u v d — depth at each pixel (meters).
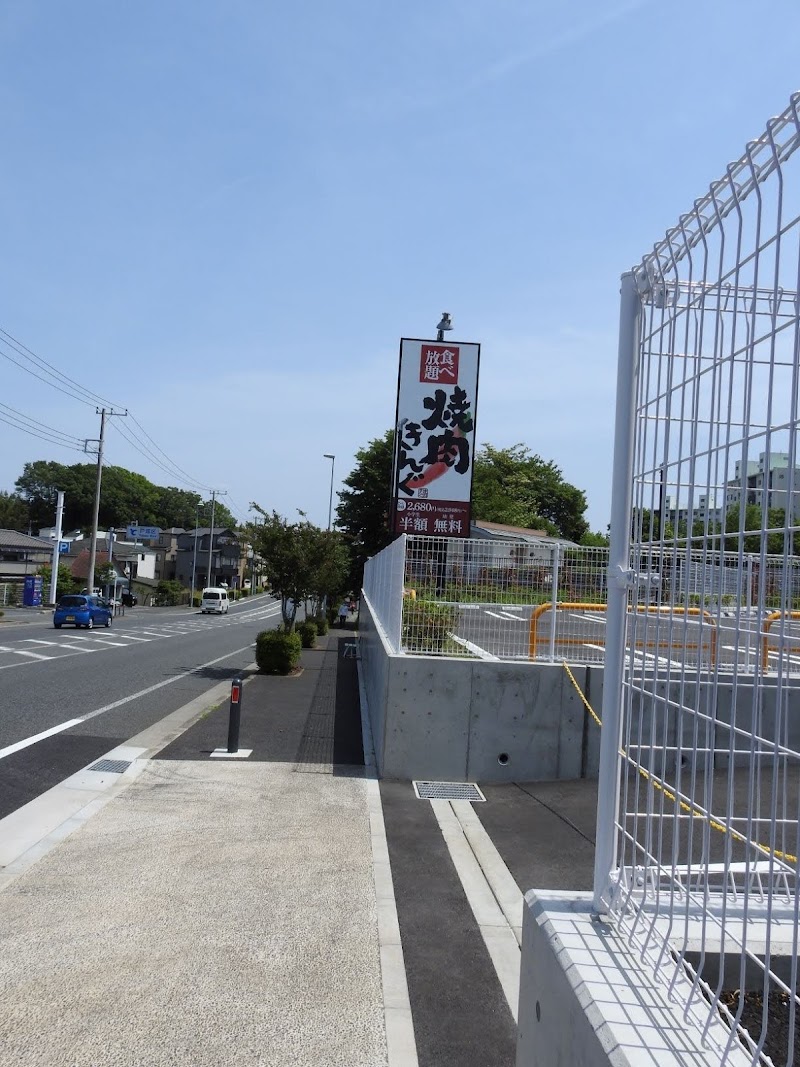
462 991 4.28
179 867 6.00
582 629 9.60
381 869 6.06
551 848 6.67
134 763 9.32
